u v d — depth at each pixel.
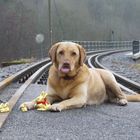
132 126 5.70
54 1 79.12
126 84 13.40
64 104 6.59
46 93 7.09
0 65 31.30
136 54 36.09
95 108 7.00
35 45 64.56
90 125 5.70
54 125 5.64
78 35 81.69
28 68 19.12
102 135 5.16
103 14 102.31
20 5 66.88
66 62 6.51
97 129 5.48
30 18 67.31
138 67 25.92
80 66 6.82
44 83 13.20
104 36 91.69
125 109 7.03
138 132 5.35
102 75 7.63
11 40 61.84
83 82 6.84
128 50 58.84
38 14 74.00
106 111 6.78
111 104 7.55
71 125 5.66
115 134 5.22
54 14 79.56
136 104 7.65
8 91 10.13
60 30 77.06
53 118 6.05
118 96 7.60
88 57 34.97
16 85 11.90
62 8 82.94
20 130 5.32
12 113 6.38
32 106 6.69
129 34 108.56
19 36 63.16
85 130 5.40
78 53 6.74
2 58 59.72
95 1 100.69
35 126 5.55
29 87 10.57
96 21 97.56
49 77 6.95
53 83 6.86
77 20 83.44
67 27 80.06
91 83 7.11
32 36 65.19
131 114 6.58
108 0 108.25
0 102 8.15
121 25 107.50
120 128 5.56
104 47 65.56
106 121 5.99
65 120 5.95
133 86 12.37
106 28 96.88
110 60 33.16
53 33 75.50
